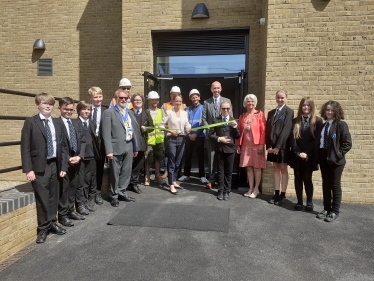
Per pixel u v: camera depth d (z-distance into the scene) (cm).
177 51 700
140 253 324
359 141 519
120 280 275
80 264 302
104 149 472
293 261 313
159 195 523
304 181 462
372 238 373
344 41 517
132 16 682
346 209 484
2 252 312
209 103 572
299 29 529
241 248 338
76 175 414
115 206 467
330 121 423
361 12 509
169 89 779
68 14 826
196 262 306
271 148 476
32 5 838
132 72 686
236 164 614
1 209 312
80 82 831
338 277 286
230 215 435
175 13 674
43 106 346
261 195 540
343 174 525
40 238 350
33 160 339
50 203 365
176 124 526
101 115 470
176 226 388
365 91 514
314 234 379
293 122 464
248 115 518
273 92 543
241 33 680
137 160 535
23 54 850
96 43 819
